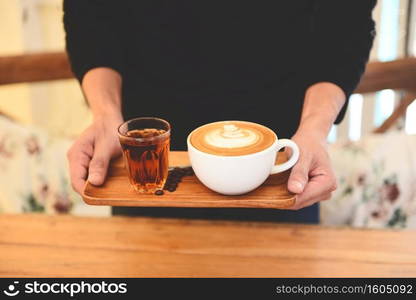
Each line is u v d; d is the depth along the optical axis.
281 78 1.20
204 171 0.83
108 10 1.23
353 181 1.53
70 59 1.25
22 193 1.62
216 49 1.16
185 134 1.25
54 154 1.62
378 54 2.29
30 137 1.63
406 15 2.19
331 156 1.56
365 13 1.15
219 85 1.20
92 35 1.22
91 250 0.96
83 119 2.72
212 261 0.93
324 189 0.90
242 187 0.85
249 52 1.16
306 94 1.16
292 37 1.16
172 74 1.20
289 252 0.95
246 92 1.20
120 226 1.04
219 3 1.12
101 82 1.17
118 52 1.23
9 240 0.99
